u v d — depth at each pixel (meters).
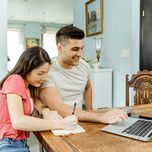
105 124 1.21
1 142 1.23
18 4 7.64
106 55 4.28
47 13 9.09
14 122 1.08
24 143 1.29
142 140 0.97
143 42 3.57
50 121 1.11
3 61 3.12
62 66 1.60
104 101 3.97
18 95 1.18
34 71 1.28
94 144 0.93
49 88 1.42
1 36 3.12
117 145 0.92
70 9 8.41
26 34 10.86
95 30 4.57
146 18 3.56
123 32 3.76
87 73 1.77
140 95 2.03
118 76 3.91
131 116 1.35
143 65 3.59
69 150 0.87
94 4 4.54
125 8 3.69
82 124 1.22
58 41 1.54
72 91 1.66
